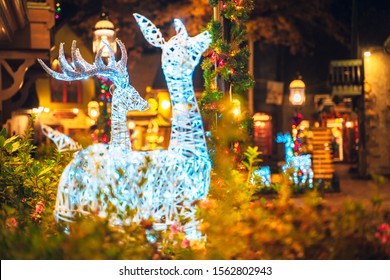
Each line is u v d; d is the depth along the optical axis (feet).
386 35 105.60
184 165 27.53
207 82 39.09
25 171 34.40
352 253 20.89
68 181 26.71
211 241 22.97
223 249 21.43
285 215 22.09
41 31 62.08
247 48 39.45
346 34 126.31
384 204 58.44
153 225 25.79
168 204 27.02
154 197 26.78
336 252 20.90
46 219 25.36
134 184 26.48
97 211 23.88
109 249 20.16
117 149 27.32
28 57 61.93
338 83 105.40
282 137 81.15
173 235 23.41
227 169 31.76
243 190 29.12
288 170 26.18
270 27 123.95
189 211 27.71
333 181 78.64
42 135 97.50
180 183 27.30
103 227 20.71
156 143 101.45
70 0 119.75
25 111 88.17
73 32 122.62
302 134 78.89
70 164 26.99
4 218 23.40
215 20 39.06
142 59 132.57
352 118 147.74
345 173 118.83
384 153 105.29
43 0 64.64
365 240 21.39
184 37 28.91
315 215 21.85
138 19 28.96
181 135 28.50
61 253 19.94
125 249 20.75
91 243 19.92
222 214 23.97
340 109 149.28
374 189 22.82
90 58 122.72
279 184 25.94
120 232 21.27
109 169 26.45
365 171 105.50
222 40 38.24
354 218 21.49
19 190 32.65
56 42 121.29
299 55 148.15
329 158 78.84
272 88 143.23
